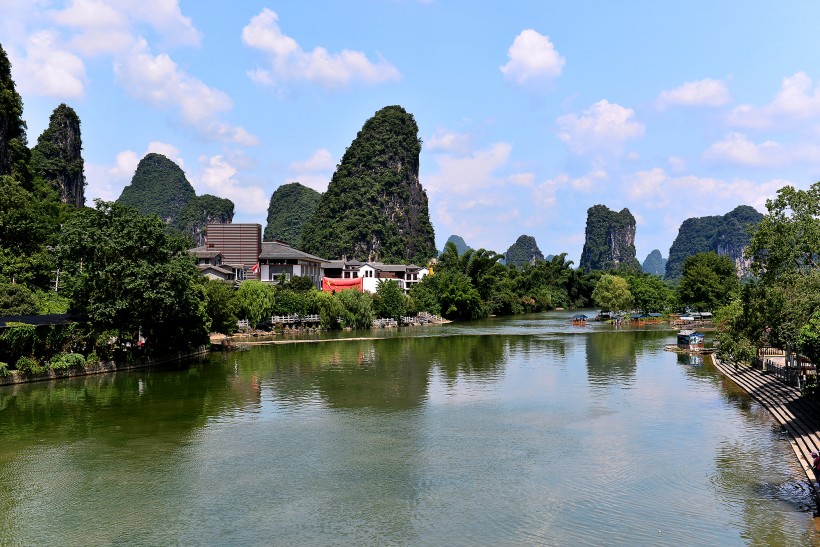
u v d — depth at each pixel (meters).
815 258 61.47
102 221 71.81
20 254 91.12
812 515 29.89
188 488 34.22
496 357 89.06
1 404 55.12
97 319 69.62
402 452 40.88
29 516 30.50
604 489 33.81
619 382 67.06
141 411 52.66
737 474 35.94
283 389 62.91
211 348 97.94
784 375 57.16
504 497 32.78
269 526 29.28
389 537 28.06
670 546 26.88
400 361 84.56
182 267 74.94
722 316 92.88
